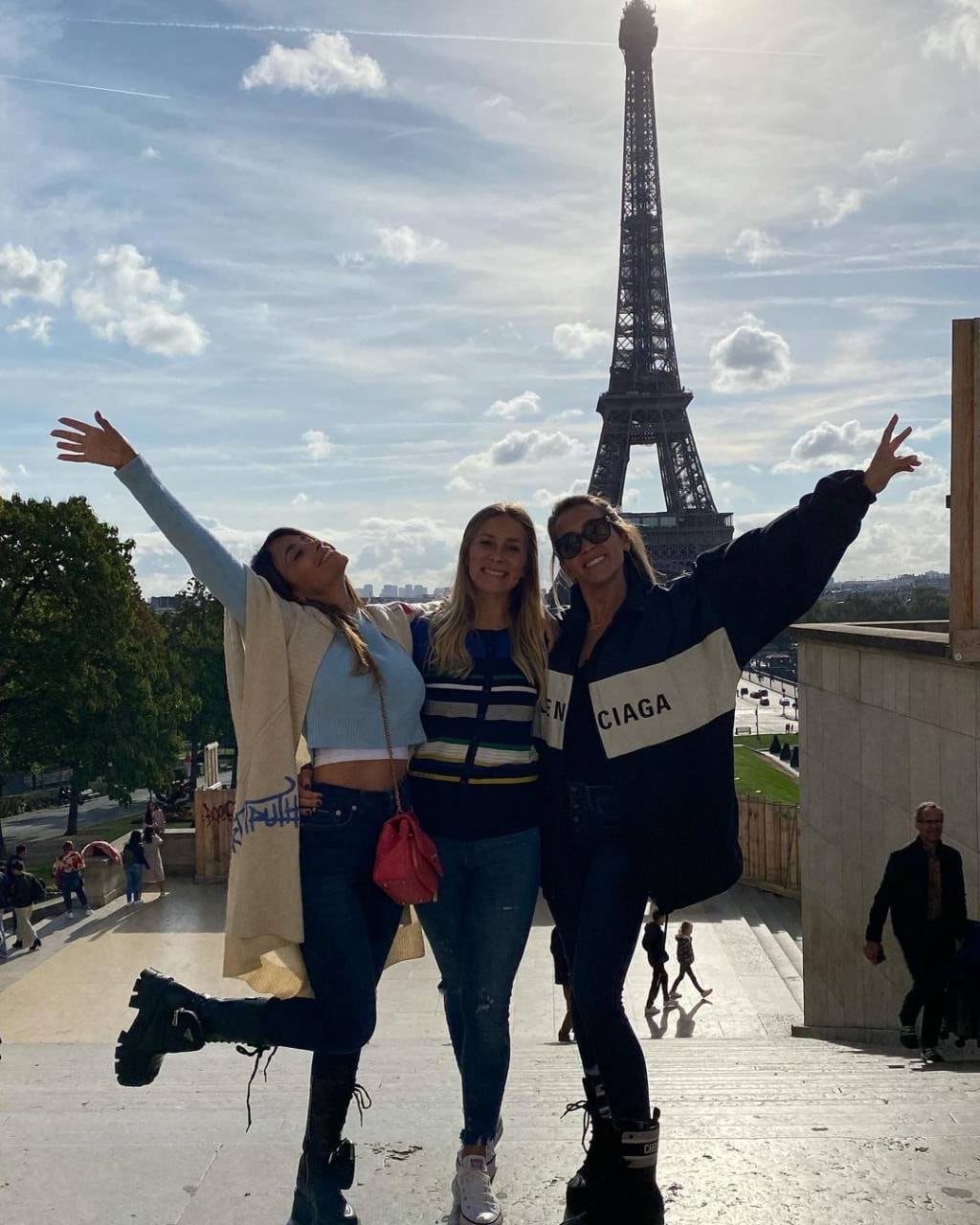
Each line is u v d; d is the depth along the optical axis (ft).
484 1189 12.98
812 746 51.13
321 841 13.21
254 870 12.85
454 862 14.21
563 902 13.98
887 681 40.60
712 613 13.43
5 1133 16.11
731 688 13.42
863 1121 16.29
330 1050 12.78
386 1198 13.55
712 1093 20.43
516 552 14.11
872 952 31.81
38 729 142.10
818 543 12.83
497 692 14.21
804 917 53.06
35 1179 13.91
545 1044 41.86
